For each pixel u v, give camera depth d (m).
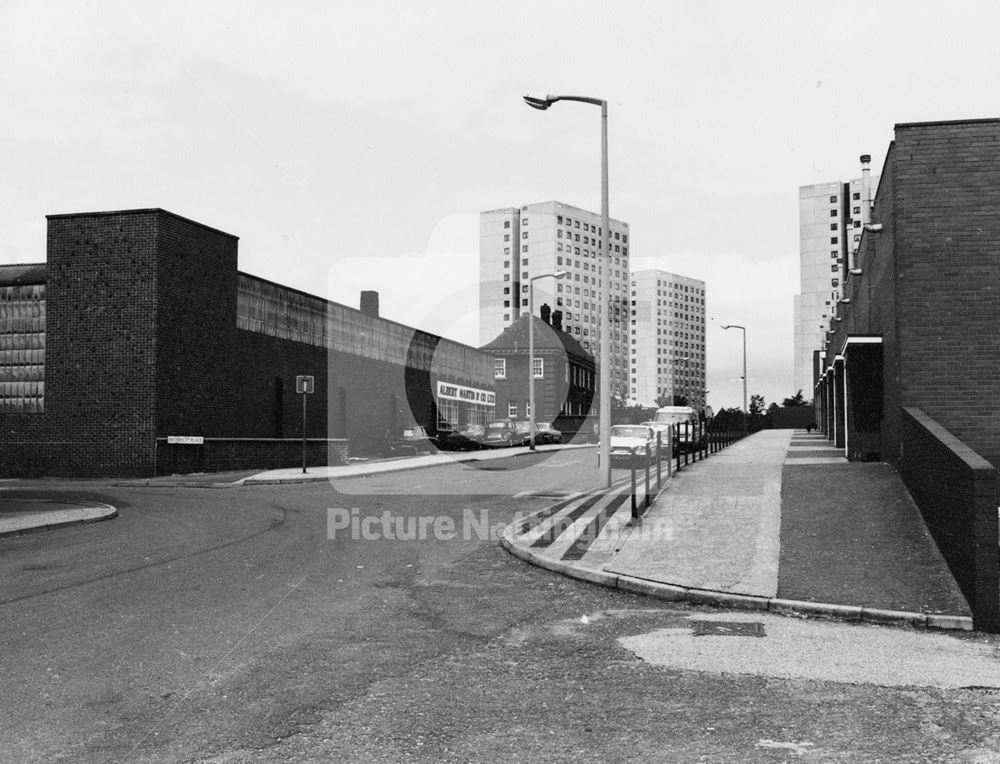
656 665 6.49
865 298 23.48
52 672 6.09
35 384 28.44
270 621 7.70
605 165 19.42
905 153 14.61
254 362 32.56
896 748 4.77
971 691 5.87
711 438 26.45
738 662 6.59
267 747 4.70
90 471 27.66
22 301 28.72
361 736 4.89
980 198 14.33
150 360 27.42
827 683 6.04
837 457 21.80
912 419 12.61
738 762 4.54
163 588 9.15
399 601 8.66
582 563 10.34
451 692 5.75
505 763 4.50
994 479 7.85
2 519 15.34
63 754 4.57
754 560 10.16
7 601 8.49
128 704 5.41
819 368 63.47
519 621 7.93
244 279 32.19
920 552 10.06
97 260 28.06
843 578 9.27
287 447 31.67
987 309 14.22
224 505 18.17
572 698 5.65
